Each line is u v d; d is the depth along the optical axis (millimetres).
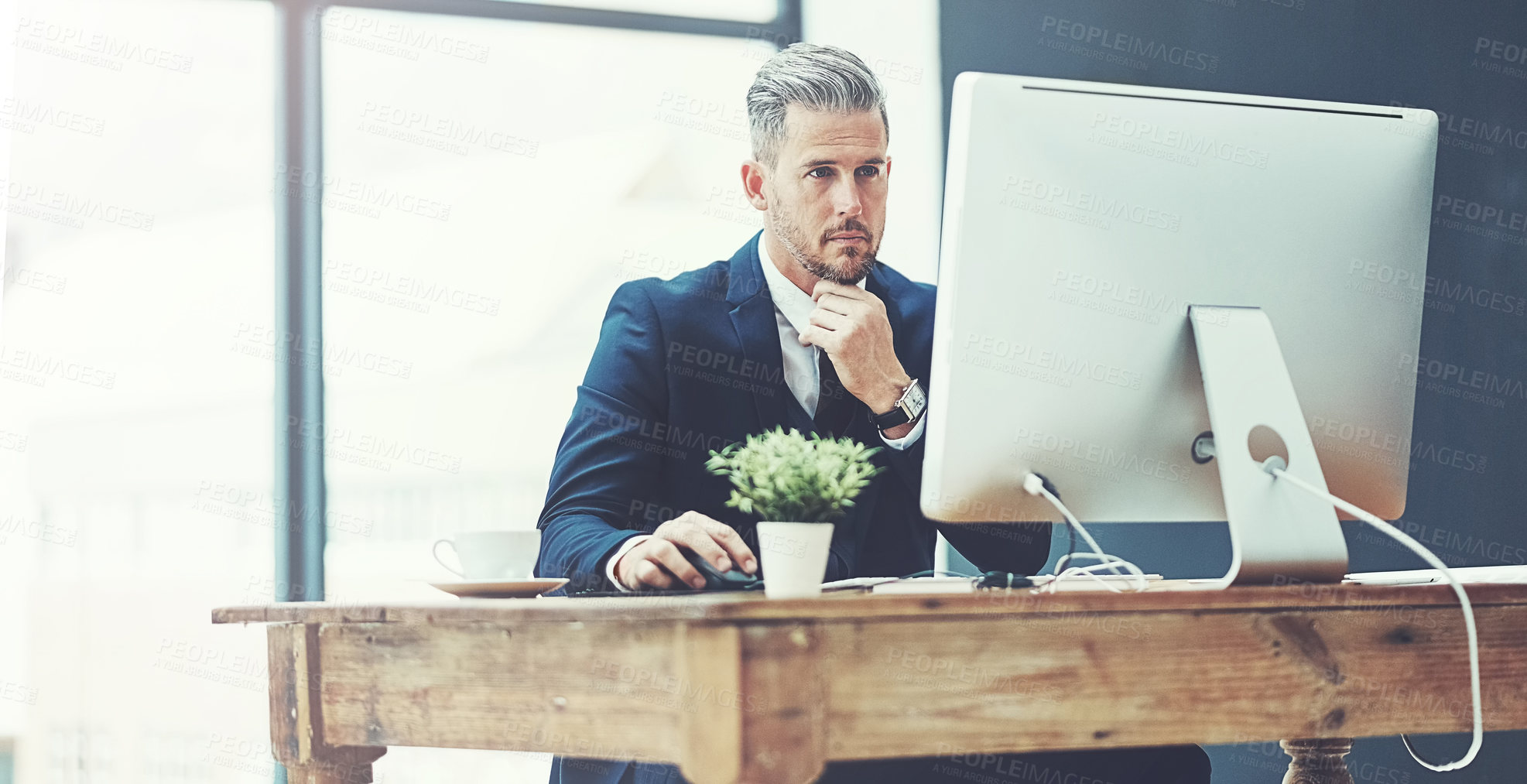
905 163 3146
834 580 1593
